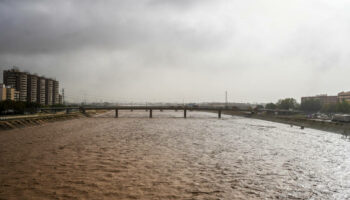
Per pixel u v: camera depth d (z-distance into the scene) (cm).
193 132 7088
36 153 3659
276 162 3344
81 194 1981
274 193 2123
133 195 1975
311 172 2855
